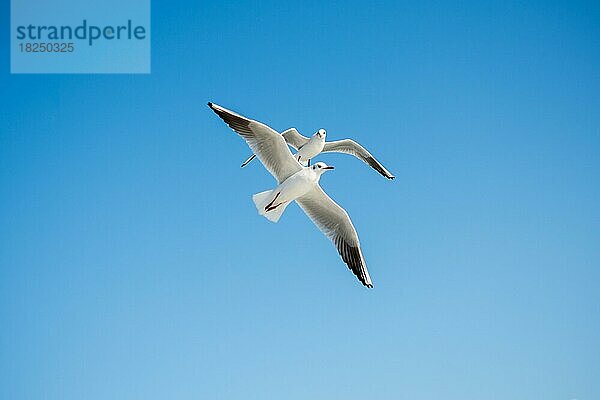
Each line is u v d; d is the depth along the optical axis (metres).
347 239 10.09
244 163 11.45
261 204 9.46
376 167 13.91
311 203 10.08
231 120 9.25
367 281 10.02
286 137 13.34
